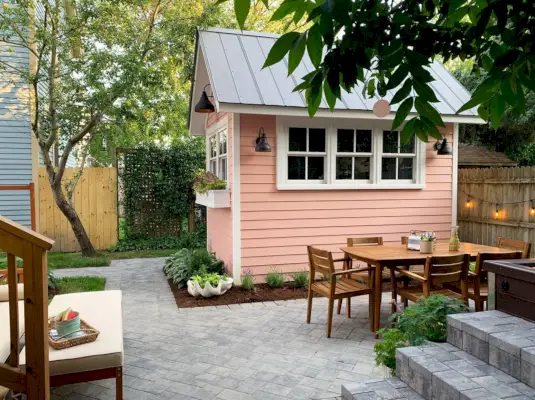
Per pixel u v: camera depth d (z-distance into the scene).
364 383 2.75
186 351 3.78
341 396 2.85
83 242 8.62
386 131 6.66
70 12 8.12
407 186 6.74
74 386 3.14
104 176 9.45
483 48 1.46
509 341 2.42
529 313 2.80
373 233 6.66
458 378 2.37
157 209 9.81
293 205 6.30
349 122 6.46
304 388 3.08
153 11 8.52
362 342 3.99
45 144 7.84
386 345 3.04
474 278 4.13
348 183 6.54
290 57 1.22
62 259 8.33
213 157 7.77
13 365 1.90
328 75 1.33
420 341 2.93
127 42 7.64
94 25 7.42
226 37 6.85
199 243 9.70
